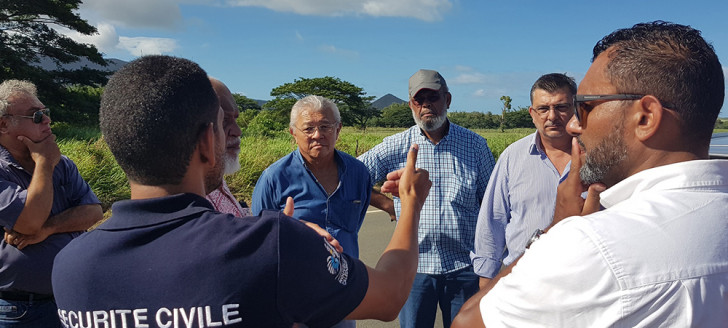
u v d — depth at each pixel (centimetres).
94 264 104
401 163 337
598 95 114
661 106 106
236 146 192
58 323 260
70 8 3800
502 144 2078
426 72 320
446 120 335
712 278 93
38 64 3681
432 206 319
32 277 245
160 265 102
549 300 100
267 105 8919
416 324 321
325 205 279
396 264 129
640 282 93
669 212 99
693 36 109
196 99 112
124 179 932
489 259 291
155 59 116
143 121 107
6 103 240
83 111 3628
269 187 277
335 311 110
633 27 117
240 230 106
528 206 276
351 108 9056
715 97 106
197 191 117
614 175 117
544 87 269
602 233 98
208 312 99
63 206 265
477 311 120
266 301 102
